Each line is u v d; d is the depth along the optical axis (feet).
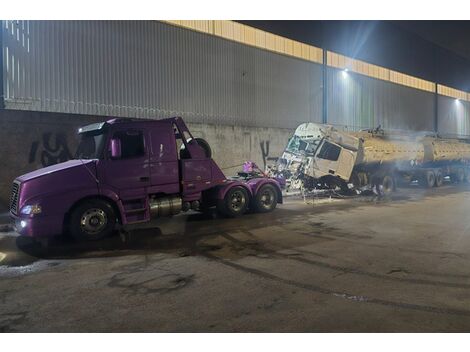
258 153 61.11
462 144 75.41
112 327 12.71
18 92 39.47
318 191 49.62
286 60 66.95
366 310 13.82
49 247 23.72
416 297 15.03
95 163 25.27
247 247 23.41
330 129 46.62
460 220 32.40
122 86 47.44
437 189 63.00
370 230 28.25
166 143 28.50
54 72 41.88
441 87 109.70
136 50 48.78
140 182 27.07
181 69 53.31
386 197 50.06
